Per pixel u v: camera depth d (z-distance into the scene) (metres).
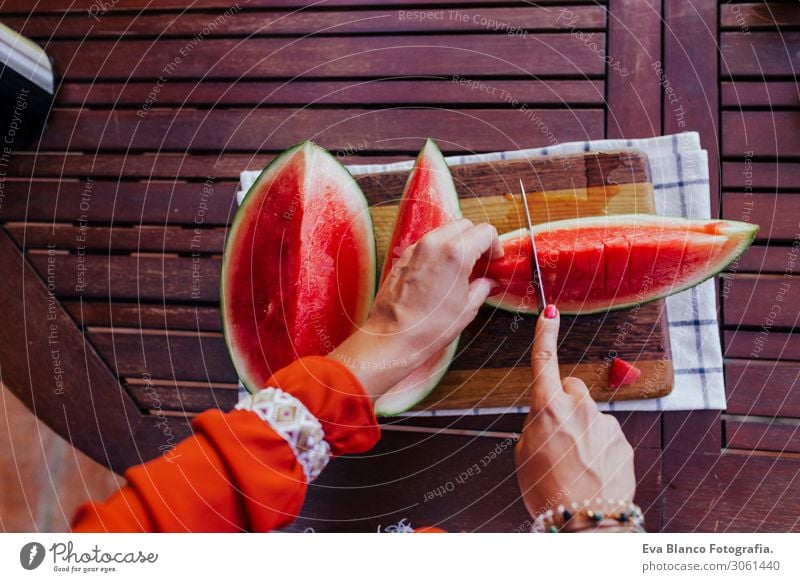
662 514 0.75
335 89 0.84
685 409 0.76
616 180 0.76
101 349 0.83
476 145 0.81
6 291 0.84
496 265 0.71
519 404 0.76
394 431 0.79
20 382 0.83
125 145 0.85
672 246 0.71
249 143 0.84
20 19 0.87
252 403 0.56
